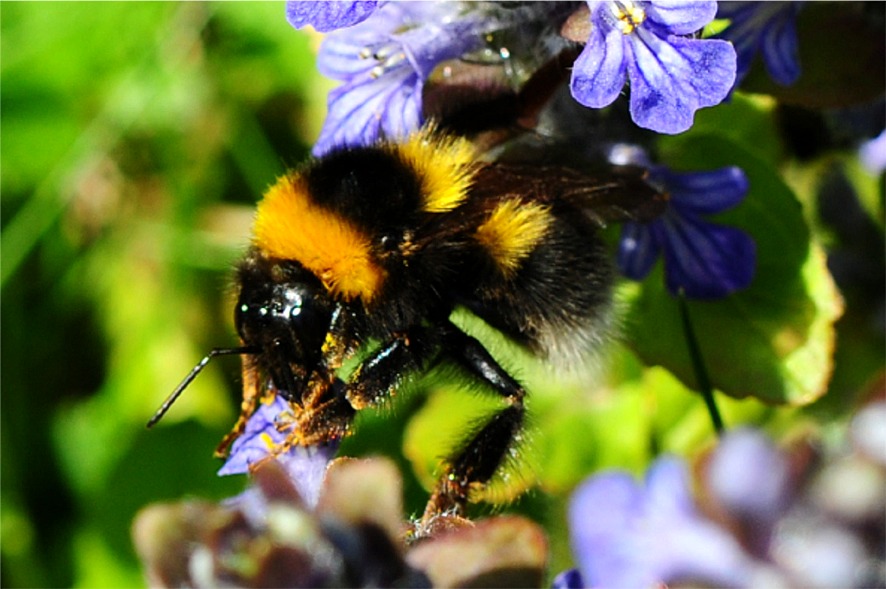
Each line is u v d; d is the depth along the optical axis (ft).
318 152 0.45
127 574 0.54
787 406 0.48
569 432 0.52
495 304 0.45
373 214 0.43
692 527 0.37
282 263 0.43
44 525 0.55
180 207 0.57
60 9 0.58
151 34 0.58
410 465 0.52
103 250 0.57
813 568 0.35
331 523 0.37
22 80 0.58
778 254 0.48
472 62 0.45
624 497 0.41
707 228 0.47
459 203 0.44
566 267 0.45
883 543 0.35
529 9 0.44
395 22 0.45
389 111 0.45
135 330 0.57
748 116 0.51
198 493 0.55
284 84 0.57
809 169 0.53
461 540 0.37
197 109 0.57
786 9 0.46
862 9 0.46
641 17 0.42
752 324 0.48
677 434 0.51
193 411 0.55
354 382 0.43
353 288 0.43
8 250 0.57
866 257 0.52
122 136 0.58
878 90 0.47
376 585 0.37
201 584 0.36
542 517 0.51
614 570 0.41
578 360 0.45
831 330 0.48
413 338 0.44
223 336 0.56
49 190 0.57
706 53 0.41
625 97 0.47
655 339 0.48
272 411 0.44
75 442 0.56
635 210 0.45
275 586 0.36
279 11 0.57
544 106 0.46
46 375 0.56
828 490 0.35
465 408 0.51
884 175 0.52
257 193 0.57
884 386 0.35
